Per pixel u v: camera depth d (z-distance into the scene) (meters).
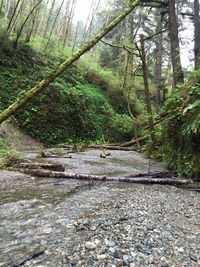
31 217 3.73
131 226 3.49
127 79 25.72
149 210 4.17
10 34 17.95
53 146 15.89
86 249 2.89
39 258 2.73
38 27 25.09
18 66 17.00
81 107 19.53
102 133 20.34
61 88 18.39
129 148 14.80
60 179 6.24
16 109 5.64
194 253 2.96
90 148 15.01
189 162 6.92
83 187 5.53
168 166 8.39
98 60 31.97
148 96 10.63
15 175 6.32
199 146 6.82
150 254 2.88
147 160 10.73
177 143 8.03
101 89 23.94
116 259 2.75
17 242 3.04
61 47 23.91
